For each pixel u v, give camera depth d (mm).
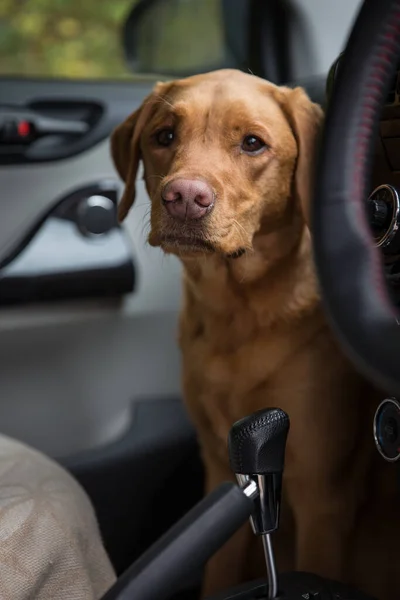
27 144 1815
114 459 1766
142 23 1920
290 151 1428
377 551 1542
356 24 730
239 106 1378
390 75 734
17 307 1808
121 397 1908
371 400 1445
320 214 717
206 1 1936
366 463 1482
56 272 1812
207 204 1270
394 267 917
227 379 1467
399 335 671
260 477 861
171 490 1824
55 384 1862
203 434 1588
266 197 1408
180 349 1601
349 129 726
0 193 1805
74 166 1845
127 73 2100
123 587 756
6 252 1796
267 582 1016
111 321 1885
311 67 1823
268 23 1843
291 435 1438
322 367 1424
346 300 695
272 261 1432
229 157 1372
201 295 1484
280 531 1598
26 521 1075
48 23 2109
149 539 1799
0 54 2068
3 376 1828
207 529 785
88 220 1845
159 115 1452
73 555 1097
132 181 1536
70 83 1891
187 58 1953
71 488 1266
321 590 959
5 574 990
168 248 1323
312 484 1453
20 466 1232
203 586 1611
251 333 1449
